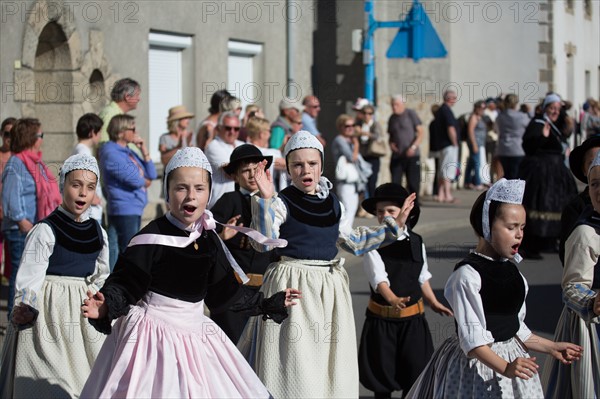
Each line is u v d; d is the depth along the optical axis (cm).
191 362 696
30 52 1573
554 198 1758
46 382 807
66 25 1656
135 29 1883
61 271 824
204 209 715
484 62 3158
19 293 794
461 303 676
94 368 706
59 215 829
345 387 828
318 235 839
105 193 1291
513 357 688
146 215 1812
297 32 2441
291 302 756
